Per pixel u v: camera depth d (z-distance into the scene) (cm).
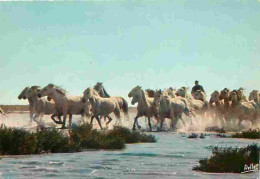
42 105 3250
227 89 3866
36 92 3212
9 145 1766
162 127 3781
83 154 1777
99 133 2203
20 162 1508
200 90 4216
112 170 1357
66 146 1877
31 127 3002
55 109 3212
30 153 1773
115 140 2056
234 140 2552
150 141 2420
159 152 1859
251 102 3844
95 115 3347
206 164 1420
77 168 1387
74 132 2133
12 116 4597
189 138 2686
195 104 4041
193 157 1691
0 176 1234
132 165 1465
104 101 3403
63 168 1384
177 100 3578
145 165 1470
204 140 2542
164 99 3462
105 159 1612
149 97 3878
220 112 3991
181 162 1551
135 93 3403
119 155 1742
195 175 1298
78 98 3266
